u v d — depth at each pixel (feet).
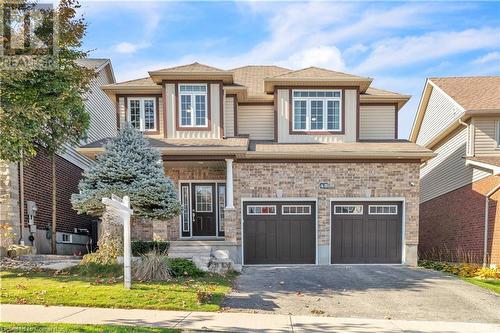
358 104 48.39
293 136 48.29
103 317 20.62
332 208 45.14
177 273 32.01
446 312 24.59
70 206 50.47
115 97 48.24
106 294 24.62
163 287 27.12
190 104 46.80
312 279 34.06
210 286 29.04
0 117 28.02
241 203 44.96
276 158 45.03
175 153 42.37
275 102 48.52
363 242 45.09
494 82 56.24
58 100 32.71
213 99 46.73
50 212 44.68
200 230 47.83
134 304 23.11
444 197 55.72
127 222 26.61
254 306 24.93
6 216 36.01
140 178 34.81
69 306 22.49
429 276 35.83
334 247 45.06
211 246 41.75
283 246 45.11
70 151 50.85
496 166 41.47
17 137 29.71
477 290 30.22
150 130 47.93
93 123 57.47
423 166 58.44
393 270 39.29
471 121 47.73
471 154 47.57
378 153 43.88
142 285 27.32
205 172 47.80
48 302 22.85
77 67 36.42
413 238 44.60
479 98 50.34
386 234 45.16
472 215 47.50
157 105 48.21
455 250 51.42
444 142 56.29
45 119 31.89
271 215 45.29
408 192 44.98
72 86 35.19
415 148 45.34
